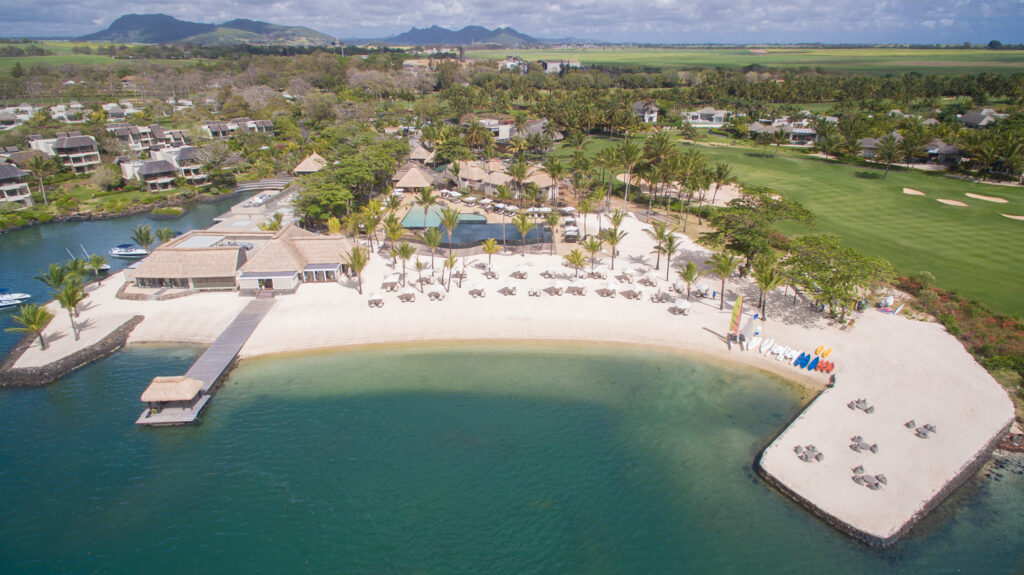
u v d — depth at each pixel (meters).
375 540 34.56
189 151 129.12
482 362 53.81
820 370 51.53
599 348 56.47
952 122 159.25
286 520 36.00
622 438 43.50
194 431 44.31
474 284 69.56
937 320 59.75
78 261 68.00
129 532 35.09
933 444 41.22
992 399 46.31
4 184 106.19
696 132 172.75
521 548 34.00
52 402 47.88
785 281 63.34
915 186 112.00
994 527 35.47
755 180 118.00
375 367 52.84
